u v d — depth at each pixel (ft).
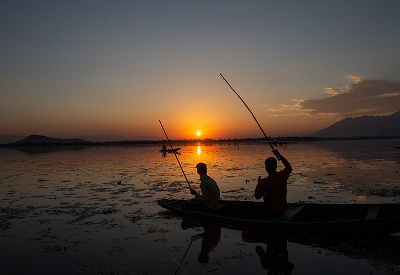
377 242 18.15
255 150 143.54
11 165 73.82
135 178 46.24
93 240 18.72
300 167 57.31
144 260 15.66
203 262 15.31
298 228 18.81
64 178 47.24
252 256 16.08
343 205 21.59
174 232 20.21
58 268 14.78
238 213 24.49
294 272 14.03
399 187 34.50
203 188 23.18
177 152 135.54
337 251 16.72
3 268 14.83
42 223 22.45
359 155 89.35
